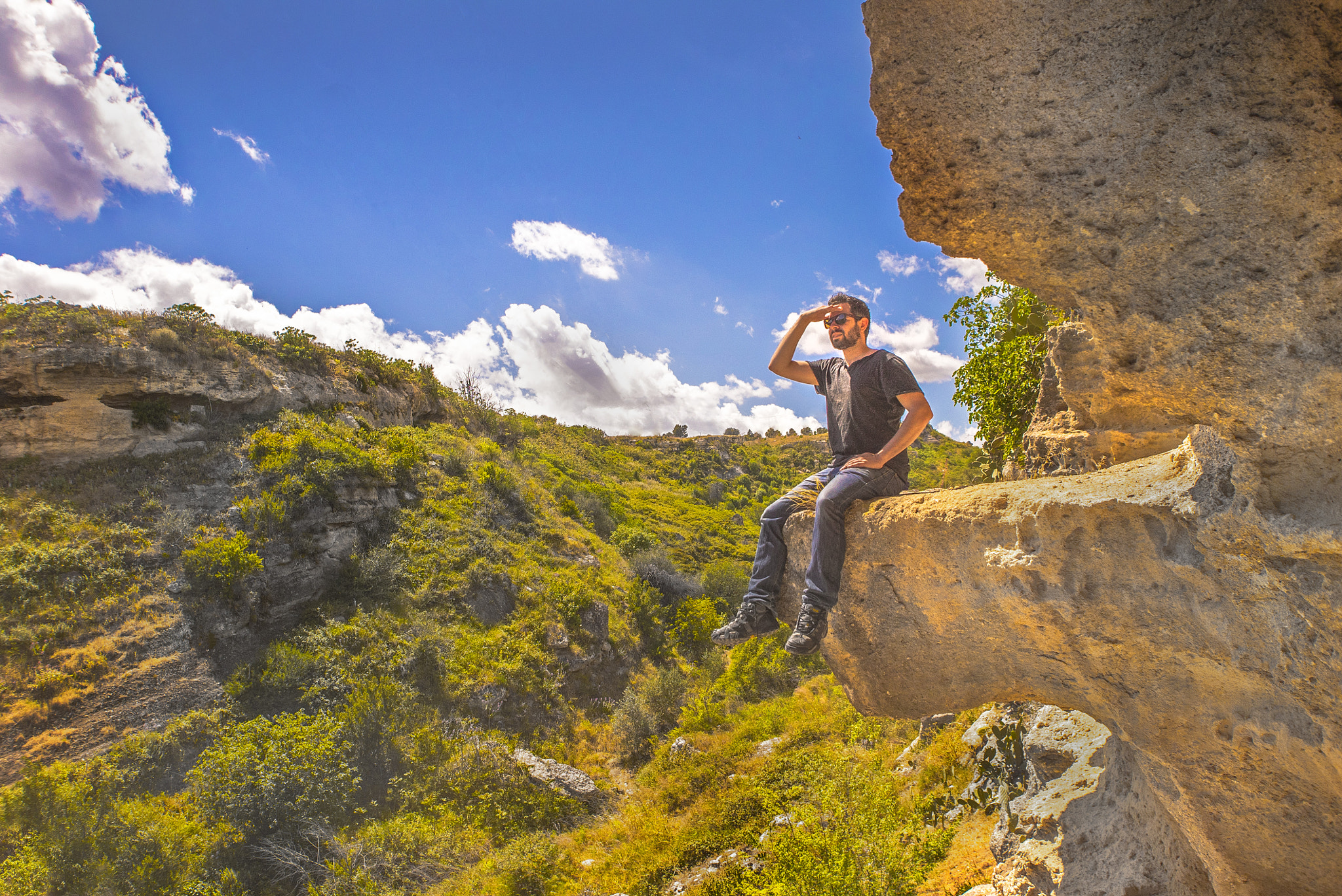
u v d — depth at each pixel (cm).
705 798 1470
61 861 985
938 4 174
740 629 320
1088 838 373
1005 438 843
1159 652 223
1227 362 172
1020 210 191
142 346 2019
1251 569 185
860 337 306
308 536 1939
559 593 2277
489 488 2777
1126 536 212
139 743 1262
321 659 1633
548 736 1828
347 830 1276
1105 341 200
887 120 195
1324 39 135
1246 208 157
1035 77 171
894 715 304
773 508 329
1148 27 154
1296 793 216
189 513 1800
